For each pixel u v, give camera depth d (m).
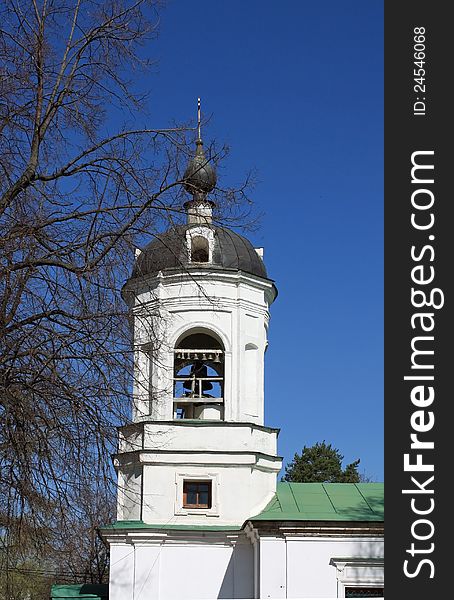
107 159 16.98
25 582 22.59
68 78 17.27
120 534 30.31
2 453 15.34
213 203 17.23
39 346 15.70
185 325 32.06
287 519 28.80
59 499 15.76
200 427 31.44
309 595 28.36
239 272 32.50
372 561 28.59
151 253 17.98
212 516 30.81
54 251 16.27
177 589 30.05
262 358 33.06
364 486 32.66
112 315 16.17
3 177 16.47
